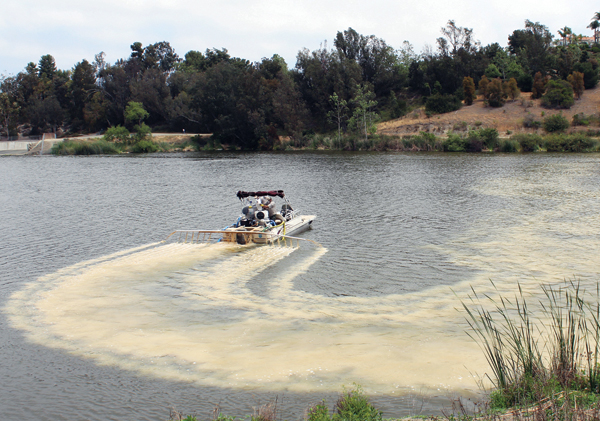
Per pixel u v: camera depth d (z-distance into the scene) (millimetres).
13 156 81250
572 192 30156
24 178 43875
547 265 15352
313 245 18609
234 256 17000
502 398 7258
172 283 14094
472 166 48375
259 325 11047
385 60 105875
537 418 6207
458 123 83938
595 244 17656
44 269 15562
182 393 8180
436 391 8008
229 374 8758
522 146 69375
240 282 14227
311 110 102812
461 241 18750
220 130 95812
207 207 26906
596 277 14023
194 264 16031
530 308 11766
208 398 8000
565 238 18703
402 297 12898
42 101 127375
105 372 8938
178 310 11992
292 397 7945
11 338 10422
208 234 20891
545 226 20891
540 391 6949
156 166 55625
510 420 6465
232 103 92250
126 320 11375
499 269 15125
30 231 21328
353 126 89000
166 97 113750
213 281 14273
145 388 8359
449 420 6871
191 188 35188
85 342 10195
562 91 84875
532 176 38906
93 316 11617
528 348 8062
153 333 10625
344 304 12383
